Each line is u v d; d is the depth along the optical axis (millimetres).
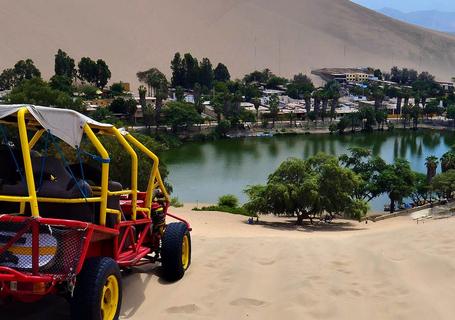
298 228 40594
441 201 61938
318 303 7238
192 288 8117
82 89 181625
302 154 114750
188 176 85938
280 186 44156
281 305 7223
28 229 5922
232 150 120625
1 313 6719
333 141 141625
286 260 9578
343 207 45469
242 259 9703
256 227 38219
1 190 6504
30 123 6926
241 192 74375
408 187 63812
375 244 10555
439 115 198125
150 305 7418
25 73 191625
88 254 6742
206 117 157875
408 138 154000
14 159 6391
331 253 10070
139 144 8336
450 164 75625
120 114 147125
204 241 12500
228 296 7672
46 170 6395
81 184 6539
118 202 7266
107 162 6605
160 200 9219
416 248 9570
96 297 5961
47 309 6902
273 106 164500
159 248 8844
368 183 64938
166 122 141875
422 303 7031
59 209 6434
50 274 5871
